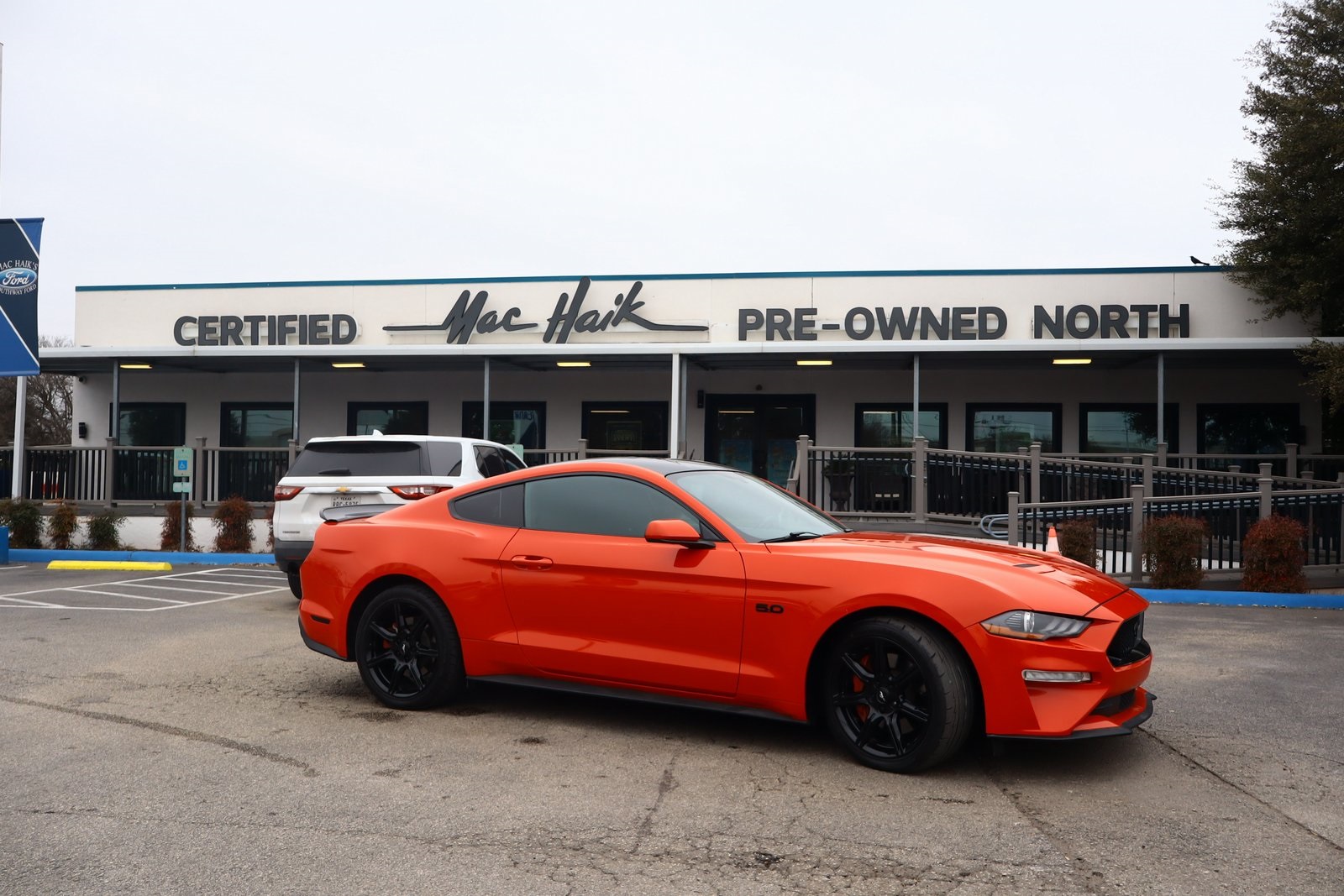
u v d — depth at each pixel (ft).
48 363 59.82
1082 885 11.14
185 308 63.52
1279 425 56.54
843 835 12.63
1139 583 36.52
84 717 18.25
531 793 14.19
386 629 19.17
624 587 16.81
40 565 46.68
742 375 61.82
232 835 12.55
